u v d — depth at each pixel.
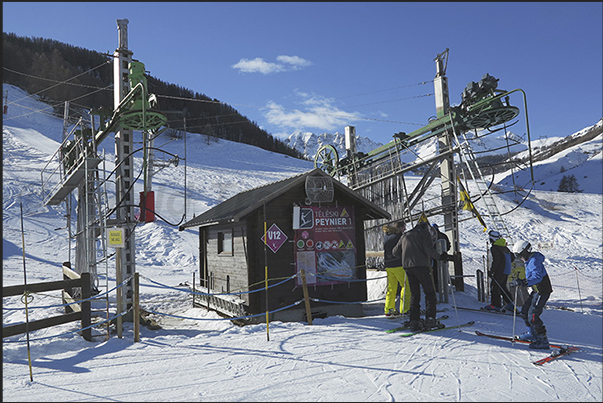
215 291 10.19
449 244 10.53
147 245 24.52
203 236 11.32
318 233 9.08
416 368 5.15
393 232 8.61
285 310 8.48
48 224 24.94
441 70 12.42
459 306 10.05
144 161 8.85
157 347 6.30
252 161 83.12
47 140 55.84
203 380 4.79
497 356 5.69
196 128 112.44
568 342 6.79
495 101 10.27
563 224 43.62
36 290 6.27
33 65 100.50
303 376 4.88
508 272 9.30
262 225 8.49
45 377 4.97
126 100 8.62
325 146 17.33
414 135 12.87
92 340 7.04
